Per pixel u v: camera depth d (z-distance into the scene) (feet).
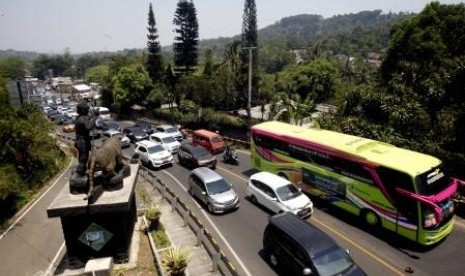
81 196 38.65
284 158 68.18
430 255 45.03
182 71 211.20
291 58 484.33
